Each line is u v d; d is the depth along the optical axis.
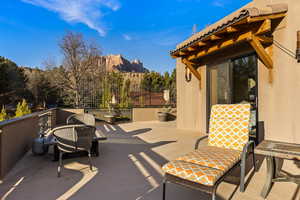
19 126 3.49
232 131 2.70
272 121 3.70
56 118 8.77
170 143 4.82
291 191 2.23
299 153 1.83
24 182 2.55
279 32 3.46
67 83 17.61
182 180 1.89
